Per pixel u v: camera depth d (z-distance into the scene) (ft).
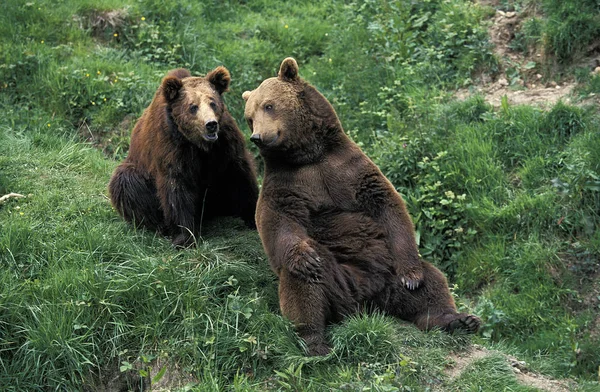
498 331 36.78
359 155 30.35
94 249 33.73
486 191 41.32
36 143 45.78
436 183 41.37
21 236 34.14
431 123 44.39
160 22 54.60
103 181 41.63
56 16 53.98
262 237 29.37
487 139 43.04
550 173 40.93
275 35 55.67
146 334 29.68
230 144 34.42
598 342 35.19
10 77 50.31
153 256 33.17
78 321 30.35
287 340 28.02
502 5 51.31
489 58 48.29
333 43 54.13
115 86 49.49
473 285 39.19
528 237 39.14
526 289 37.78
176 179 33.88
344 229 29.45
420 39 51.42
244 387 26.84
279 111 29.45
